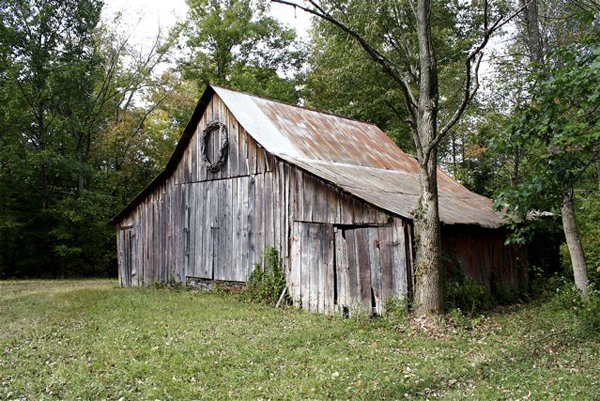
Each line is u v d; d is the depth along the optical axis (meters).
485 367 6.80
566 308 10.88
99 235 27.19
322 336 8.84
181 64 33.00
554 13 12.98
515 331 8.99
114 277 27.72
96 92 29.86
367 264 10.90
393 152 18.55
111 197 26.83
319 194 12.12
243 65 33.53
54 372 6.91
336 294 11.47
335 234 11.66
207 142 15.88
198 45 32.66
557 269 16.83
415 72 11.57
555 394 5.62
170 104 32.34
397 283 10.27
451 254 11.63
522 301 13.45
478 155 25.55
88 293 15.73
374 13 20.92
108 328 9.74
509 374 6.45
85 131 26.14
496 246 13.77
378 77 23.83
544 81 8.54
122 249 19.12
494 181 24.44
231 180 14.86
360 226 11.13
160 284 17.06
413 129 10.01
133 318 10.77
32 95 24.12
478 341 8.30
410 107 9.95
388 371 6.69
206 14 32.88
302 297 12.24
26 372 7.02
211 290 15.15
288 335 8.89
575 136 7.88
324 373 6.65
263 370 6.83
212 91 15.58
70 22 24.92
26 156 23.59
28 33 24.00
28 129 24.50
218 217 15.20
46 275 26.48
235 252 14.46
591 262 14.34
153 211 17.84
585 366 6.73
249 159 14.34
